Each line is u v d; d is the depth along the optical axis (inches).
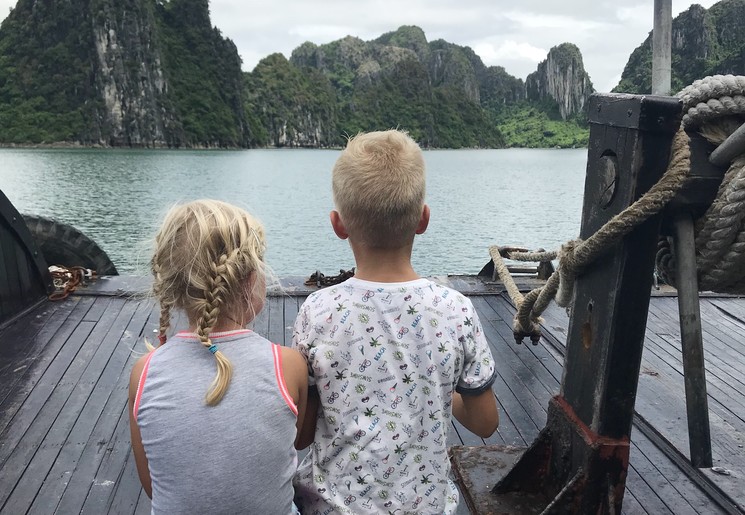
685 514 90.5
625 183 65.2
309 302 52.6
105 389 124.3
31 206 947.3
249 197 1229.1
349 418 49.6
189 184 1501.0
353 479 49.3
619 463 71.7
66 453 103.0
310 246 650.2
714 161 65.5
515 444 109.0
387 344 49.8
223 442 44.8
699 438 67.7
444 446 51.3
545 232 781.3
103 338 147.3
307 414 52.9
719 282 73.3
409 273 52.0
